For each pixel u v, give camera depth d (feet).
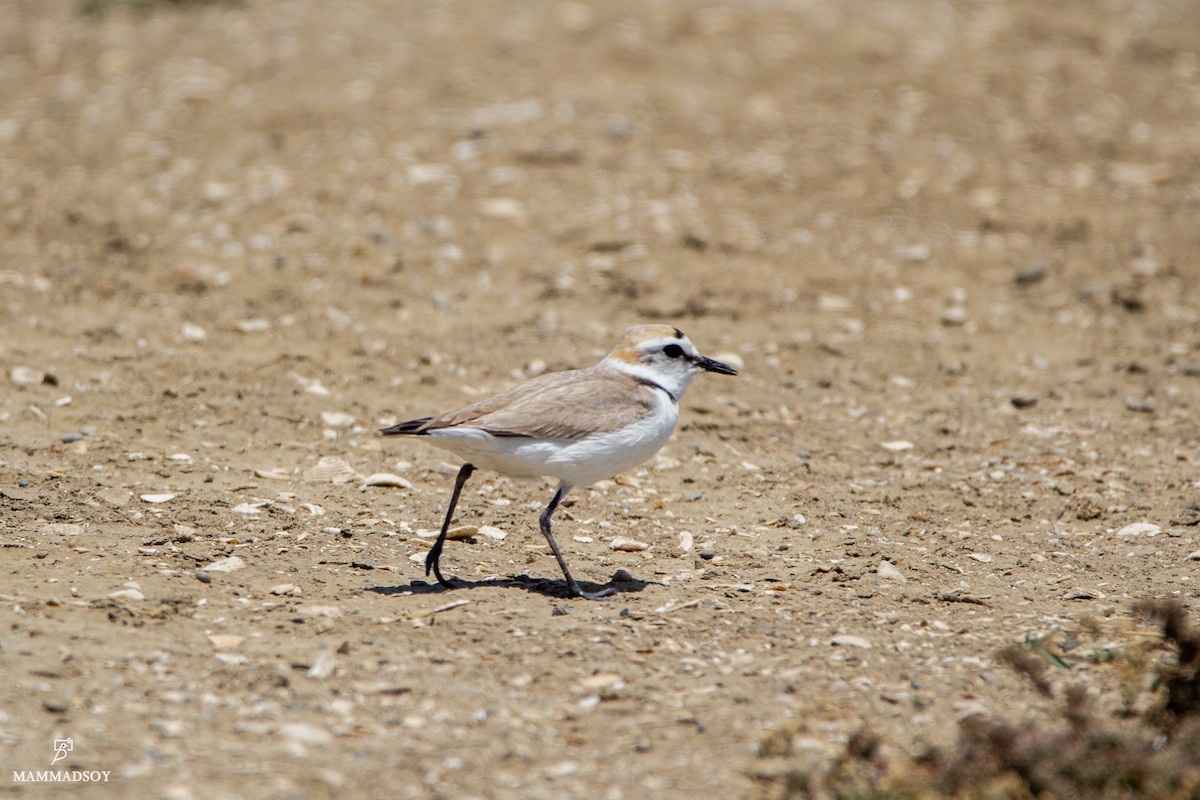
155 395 42.70
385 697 23.54
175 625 26.13
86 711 22.21
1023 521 36.47
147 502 33.83
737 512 36.68
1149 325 53.47
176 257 55.42
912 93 76.74
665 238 59.36
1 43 86.99
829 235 61.05
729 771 21.31
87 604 26.58
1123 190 66.08
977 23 89.35
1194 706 21.97
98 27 89.81
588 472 29.07
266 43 83.66
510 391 29.58
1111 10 93.66
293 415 42.09
